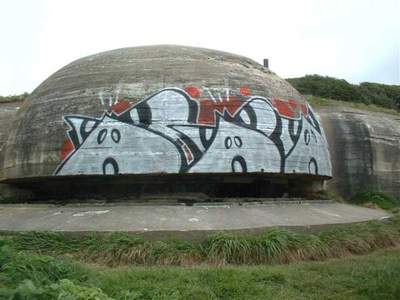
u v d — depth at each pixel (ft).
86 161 50.85
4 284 27.48
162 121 51.01
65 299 21.74
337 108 87.04
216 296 29.66
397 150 82.53
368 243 46.03
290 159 54.60
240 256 38.60
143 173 49.83
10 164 57.26
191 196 52.34
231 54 61.26
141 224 43.83
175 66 55.11
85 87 54.49
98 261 38.32
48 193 57.62
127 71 54.90
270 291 30.78
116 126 51.13
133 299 27.14
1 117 77.66
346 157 79.82
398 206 75.87
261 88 55.98
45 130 53.93
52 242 41.27
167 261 37.68
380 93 145.79
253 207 50.11
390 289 30.50
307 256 40.34
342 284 32.63
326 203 58.95
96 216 46.47
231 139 51.47
